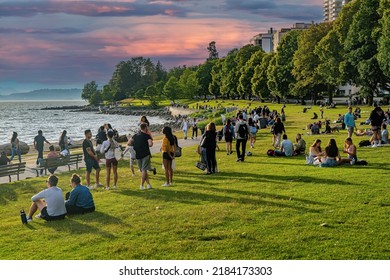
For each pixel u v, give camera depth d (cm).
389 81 7044
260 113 5128
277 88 10562
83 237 1148
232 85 14438
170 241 1076
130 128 9769
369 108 7175
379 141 2642
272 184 1695
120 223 1253
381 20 6512
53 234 1197
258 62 12838
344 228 1105
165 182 1889
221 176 1942
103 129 2675
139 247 1040
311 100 11625
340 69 7569
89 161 1883
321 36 9206
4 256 1045
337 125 4169
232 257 959
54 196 1363
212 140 2014
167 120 13025
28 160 3328
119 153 3138
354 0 7944
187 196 1564
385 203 1320
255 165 2211
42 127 10538
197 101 17775
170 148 1791
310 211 1270
